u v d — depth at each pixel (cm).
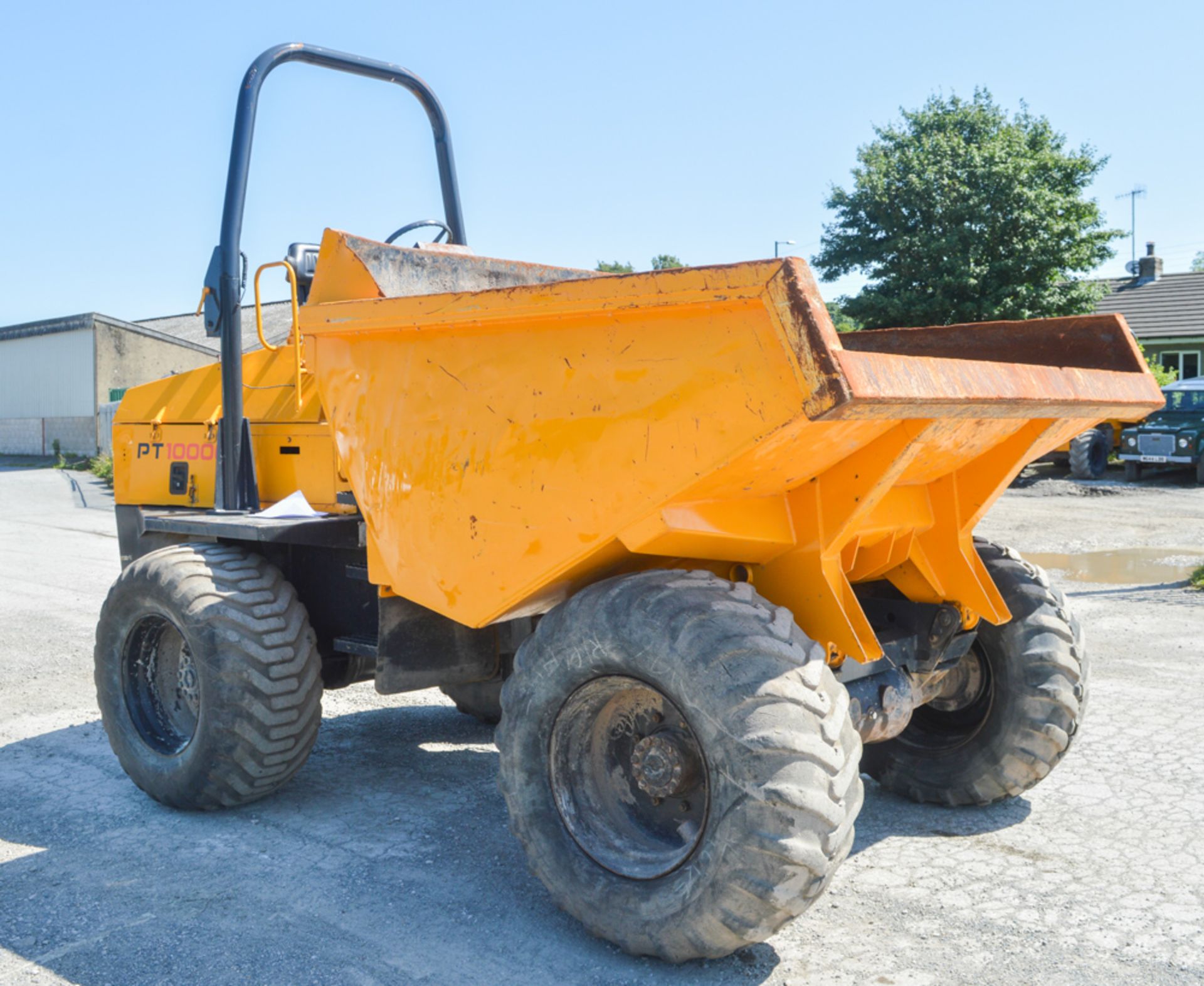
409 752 492
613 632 280
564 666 294
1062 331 379
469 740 512
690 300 254
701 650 266
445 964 289
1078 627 390
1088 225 2619
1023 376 292
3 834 389
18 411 3772
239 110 436
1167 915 315
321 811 411
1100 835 378
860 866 354
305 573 437
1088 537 1263
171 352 3606
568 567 293
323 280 391
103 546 1316
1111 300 3522
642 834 297
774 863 255
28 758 481
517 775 307
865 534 327
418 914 320
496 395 308
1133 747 475
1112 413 335
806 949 296
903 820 396
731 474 264
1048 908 321
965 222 2500
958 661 378
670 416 265
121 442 523
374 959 292
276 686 389
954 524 356
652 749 284
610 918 288
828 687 270
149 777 411
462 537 319
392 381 342
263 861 361
